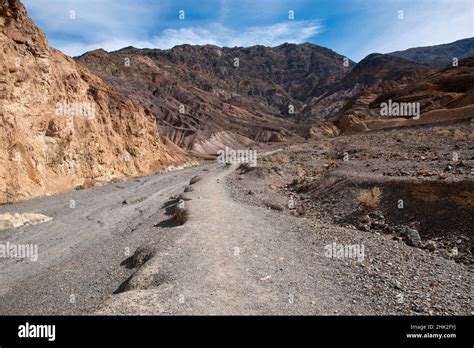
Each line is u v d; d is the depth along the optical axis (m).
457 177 13.30
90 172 41.94
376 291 8.58
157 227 18.89
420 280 8.93
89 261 15.70
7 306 12.10
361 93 140.00
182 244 12.52
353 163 23.28
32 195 30.36
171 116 182.12
